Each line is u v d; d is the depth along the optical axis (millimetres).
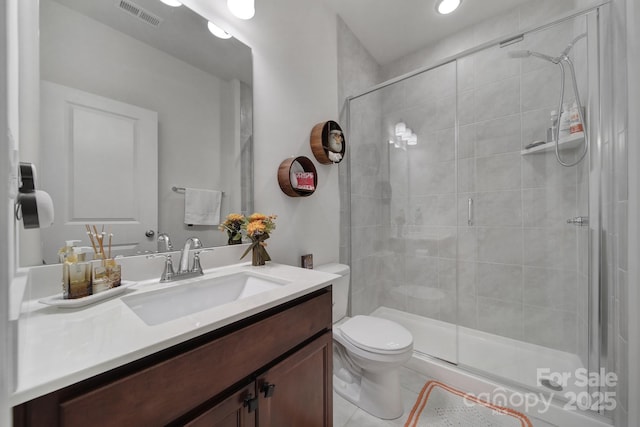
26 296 695
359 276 2193
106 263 817
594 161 1347
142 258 979
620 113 1117
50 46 791
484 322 1965
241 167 1344
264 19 1459
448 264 2113
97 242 884
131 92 975
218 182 1249
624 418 1077
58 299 709
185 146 1134
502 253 1893
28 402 404
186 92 1139
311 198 1762
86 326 597
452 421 1274
